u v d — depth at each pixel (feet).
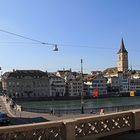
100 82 634.84
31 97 546.67
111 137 42.78
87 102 493.77
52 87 627.05
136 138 44.45
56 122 35.78
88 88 626.23
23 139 32.60
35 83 615.16
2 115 120.06
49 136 35.04
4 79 618.44
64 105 466.70
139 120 46.26
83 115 146.61
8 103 263.49
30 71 624.18
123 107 178.70
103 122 41.47
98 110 181.57
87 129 39.29
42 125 34.24
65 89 635.25
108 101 520.83
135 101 521.65
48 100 529.04
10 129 31.50
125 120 44.78
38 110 208.03
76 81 629.10
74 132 37.27
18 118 144.36
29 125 33.14
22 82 605.73
